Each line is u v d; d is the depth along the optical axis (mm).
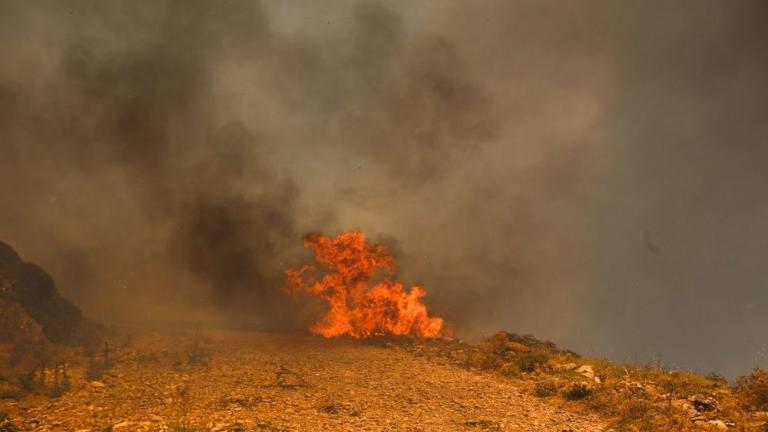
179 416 9508
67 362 14211
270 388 12195
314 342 20891
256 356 16828
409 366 15594
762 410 9867
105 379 12711
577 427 9312
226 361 15781
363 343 21047
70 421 9156
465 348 18266
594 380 12453
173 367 14656
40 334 15523
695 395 10758
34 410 9797
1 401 10195
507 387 12711
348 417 9844
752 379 10977
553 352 17219
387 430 9070
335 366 15344
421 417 9953
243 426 8898
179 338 20281
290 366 15164
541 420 9789
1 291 15914
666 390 11414
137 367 14414
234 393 11586
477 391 12258
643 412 9820
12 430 8602
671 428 8977
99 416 9508
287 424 9188
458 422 9641
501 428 9273
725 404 10219
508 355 16266
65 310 17969
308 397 11375
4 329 14641
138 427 8766
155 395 11312
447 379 13680
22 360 13430
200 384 12547
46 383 11781
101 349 16703
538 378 13414
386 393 11953
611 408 10281
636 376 12781
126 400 10797
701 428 8945
